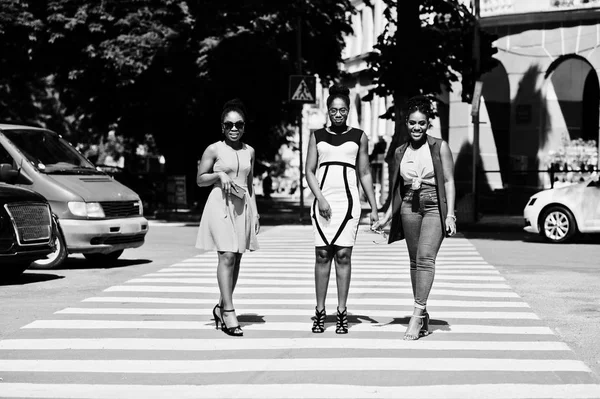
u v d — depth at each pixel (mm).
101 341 9398
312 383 7594
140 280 14445
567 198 22672
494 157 37625
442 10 30344
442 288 13641
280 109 38031
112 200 17344
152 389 7461
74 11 36906
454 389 7383
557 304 12148
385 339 9492
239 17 36094
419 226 9617
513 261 17922
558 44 35031
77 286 14211
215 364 8336
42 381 7762
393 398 7105
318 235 9750
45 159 17531
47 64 38625
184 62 36375
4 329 10258
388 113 30578
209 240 9859
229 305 9781
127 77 36469
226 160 9938
